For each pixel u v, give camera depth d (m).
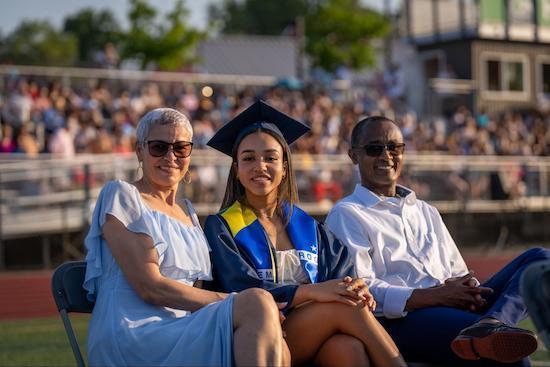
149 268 4.99
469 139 26.48
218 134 5.73
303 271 5.54
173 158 5.29
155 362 4.80
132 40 36.41
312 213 19.44
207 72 37.78
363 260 5.97
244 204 5.66
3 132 19.88
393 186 6.39
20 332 10.27
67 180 17.47
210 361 4.66
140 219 5.09
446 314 5.60
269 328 4.57
